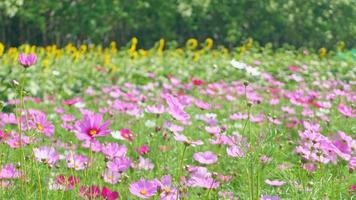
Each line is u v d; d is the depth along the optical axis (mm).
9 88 9133
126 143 5719
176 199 2836
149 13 21719
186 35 22469
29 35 21594
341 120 6242
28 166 3467
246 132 5750
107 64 12570
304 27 21875
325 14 21516
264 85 10484
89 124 2600
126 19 21094
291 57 14508
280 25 21906
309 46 22047
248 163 2971
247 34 21750
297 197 3467
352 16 21969
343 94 7398
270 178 4242
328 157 3668
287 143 5375
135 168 4129
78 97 9758
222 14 21547
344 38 22375
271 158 4234
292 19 21250
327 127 5844
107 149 3340
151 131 6023
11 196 3328
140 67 12242
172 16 21266
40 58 12102
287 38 22156
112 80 11391
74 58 13570
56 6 20203
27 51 12742
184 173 4176
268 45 15664
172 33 21797
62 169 3807
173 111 3053
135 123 6488
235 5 21562
